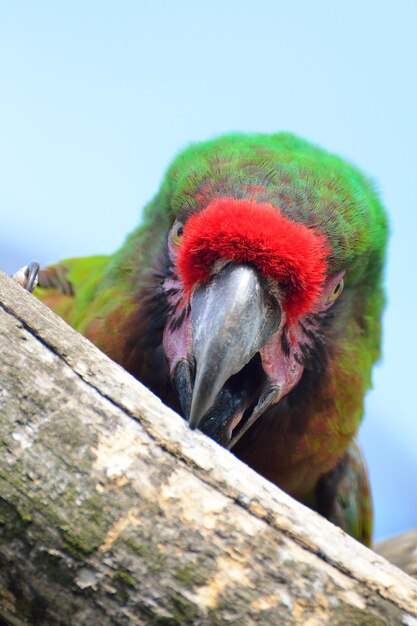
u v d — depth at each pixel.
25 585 2.23
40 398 2.24
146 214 2.38
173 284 2.35
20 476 2.23
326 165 2.37
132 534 2.23
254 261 2.31
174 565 2.23
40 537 2.23
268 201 2.34
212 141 2.38
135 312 2.36
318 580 2.23
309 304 2.32
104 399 2.24
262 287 2.31
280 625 2.23
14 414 2.23
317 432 2.37
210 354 2.30
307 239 2.32
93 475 2.23
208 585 2.23
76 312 2.39
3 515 2.23
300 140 2.39
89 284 2.40
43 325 2.25
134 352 2.36
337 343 2.37
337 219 2.35
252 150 2.37
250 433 2.37
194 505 2.23
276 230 2.31
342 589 2.23
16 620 2.23
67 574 2.23
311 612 2.23
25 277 2.38
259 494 2.24
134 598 2.22
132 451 2.24
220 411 2.34
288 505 2.24
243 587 2.23
